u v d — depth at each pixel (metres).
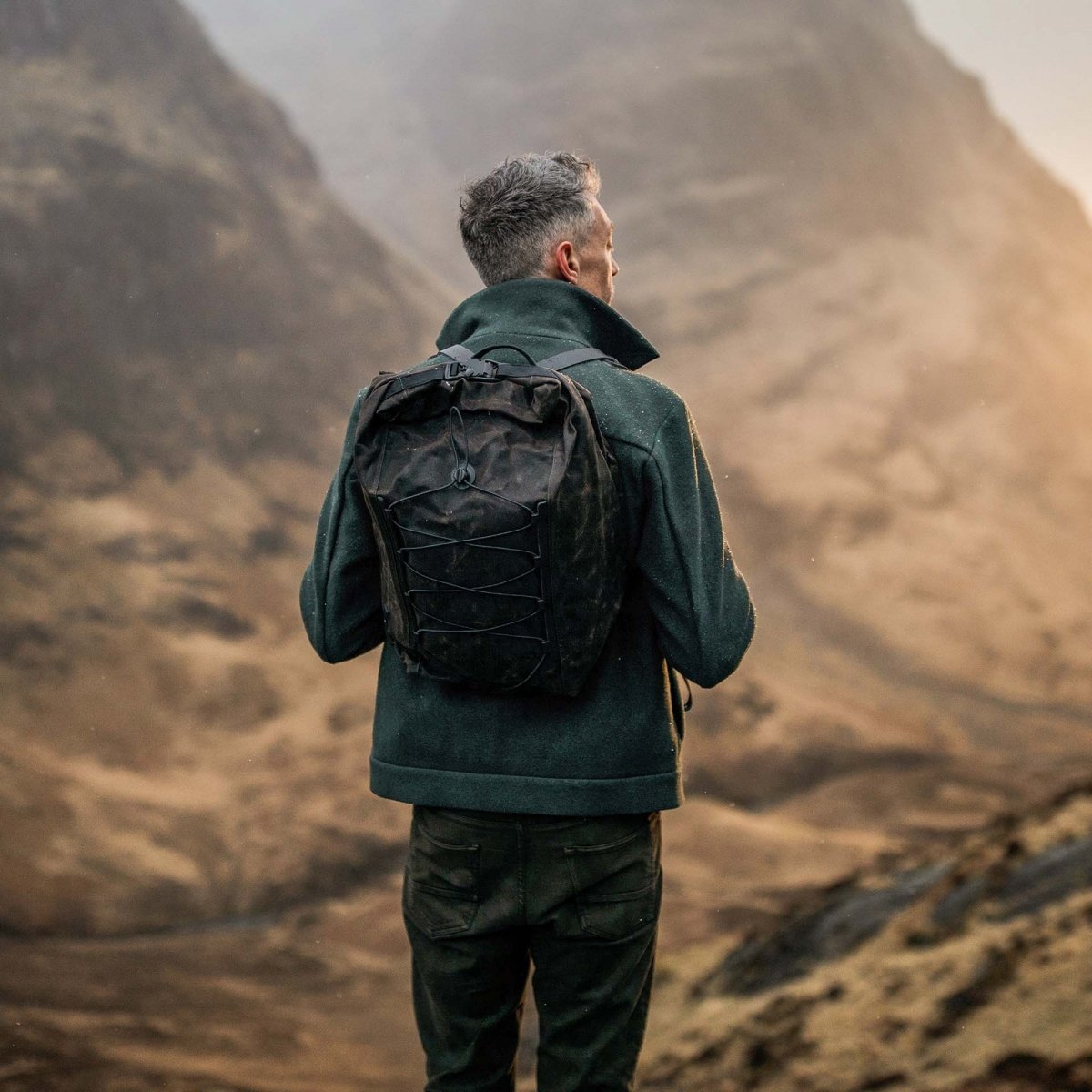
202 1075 8.89
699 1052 5.51
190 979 16.25
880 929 6.19
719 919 16.39
